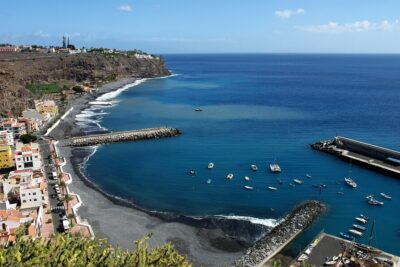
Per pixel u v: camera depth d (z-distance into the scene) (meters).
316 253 87.19
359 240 99.44
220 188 132.38
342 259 83.62
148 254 38.72
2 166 145.75
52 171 141.00
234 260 88.75
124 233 98.75
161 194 127.12
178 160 162.62
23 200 107.38
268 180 139.88
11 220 88.31
